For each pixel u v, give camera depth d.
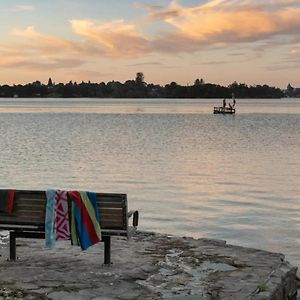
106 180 25.33
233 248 9.64
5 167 29.91
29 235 8.32
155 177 26.59
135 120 102.75
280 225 15.59
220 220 16.28
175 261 8.62
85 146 45.66
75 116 119.50
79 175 26.98
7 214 8.19
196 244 9.95
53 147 44.09
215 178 26.44
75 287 7.12
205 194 21.44
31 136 57.34
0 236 10.82
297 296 8.65
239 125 86.44
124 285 7.27
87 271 7.92
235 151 42.50
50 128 73.25
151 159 35.78
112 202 7.94
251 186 23.81
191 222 15.96
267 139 55.94
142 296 6.82
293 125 86.50
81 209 7.92
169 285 7.30
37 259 8.61
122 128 75.25
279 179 26.19
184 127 79.62
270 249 12.81
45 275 7.67
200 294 6.91
